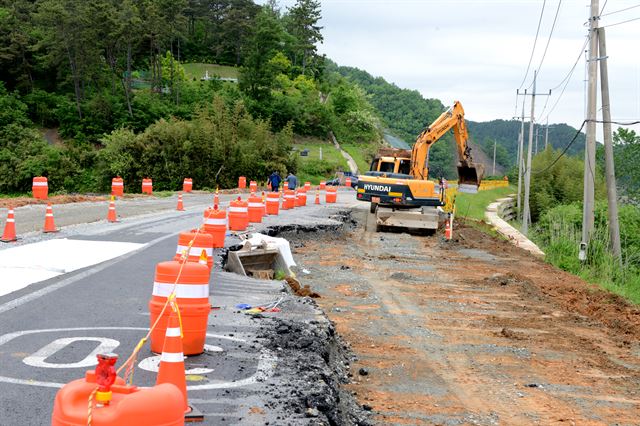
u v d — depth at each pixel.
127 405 4.62
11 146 69.56
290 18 185.88
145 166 59.41
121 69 102.19
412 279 20.27
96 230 21.53
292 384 7.88
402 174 32.41
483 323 15.14
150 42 103.75
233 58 146.38
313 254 23.67
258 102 117.00
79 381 4.83
